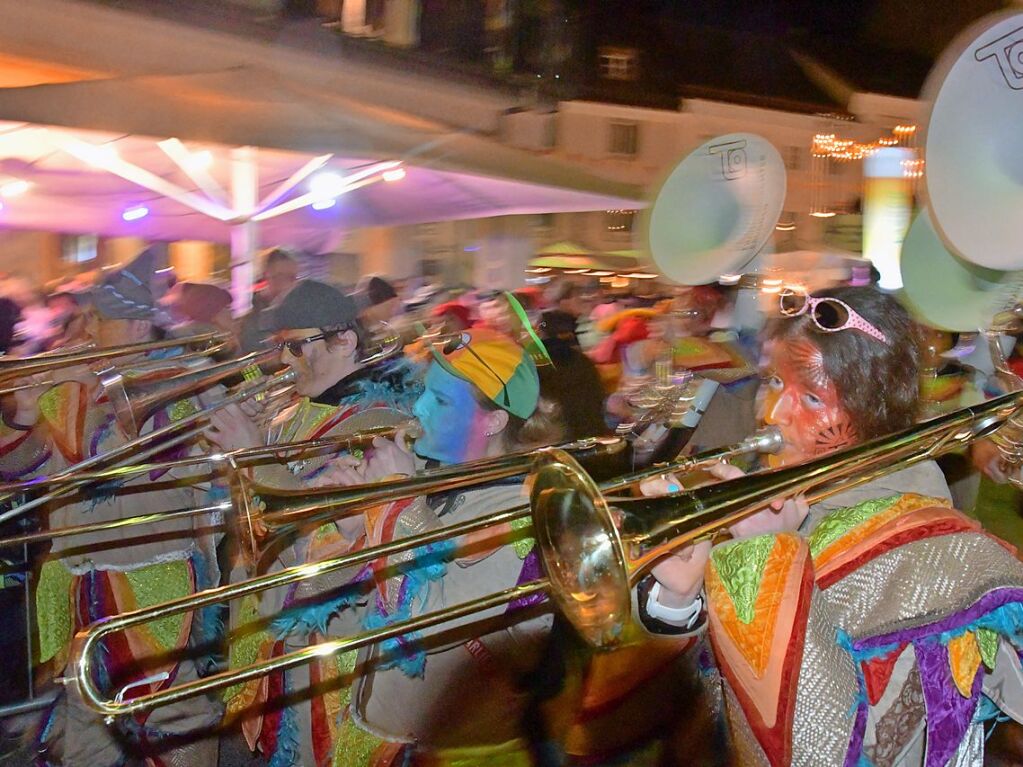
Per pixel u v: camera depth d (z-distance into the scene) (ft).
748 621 4.70
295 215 22.90
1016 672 4.81
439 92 40.86
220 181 19.93
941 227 6.72
